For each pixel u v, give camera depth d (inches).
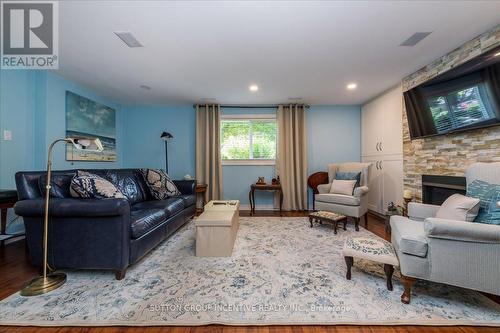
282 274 77.5
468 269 56.4
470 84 86.3
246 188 192.4
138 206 110.5
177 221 120.6
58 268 76.8
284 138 187.5
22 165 115.3
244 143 196.4
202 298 63.9
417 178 123.1
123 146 192.4
